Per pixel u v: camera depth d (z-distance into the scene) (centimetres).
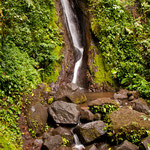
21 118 405
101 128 395
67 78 741
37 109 440
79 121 452
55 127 434
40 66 646
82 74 812
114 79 727
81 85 790
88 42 843
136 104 512
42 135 409
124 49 744
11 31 558
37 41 654
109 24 790
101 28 791
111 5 822
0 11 532
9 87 415
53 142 354
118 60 739
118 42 761
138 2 824
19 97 433
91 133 385
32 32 648
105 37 782
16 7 607
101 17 815
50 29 745
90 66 784
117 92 643
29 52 609
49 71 668
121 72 712
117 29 771
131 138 358
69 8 941
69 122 429
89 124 402
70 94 555
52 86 651
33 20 660
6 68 446
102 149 367
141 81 630
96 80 748
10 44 541
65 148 344
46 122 446
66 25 870
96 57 793
